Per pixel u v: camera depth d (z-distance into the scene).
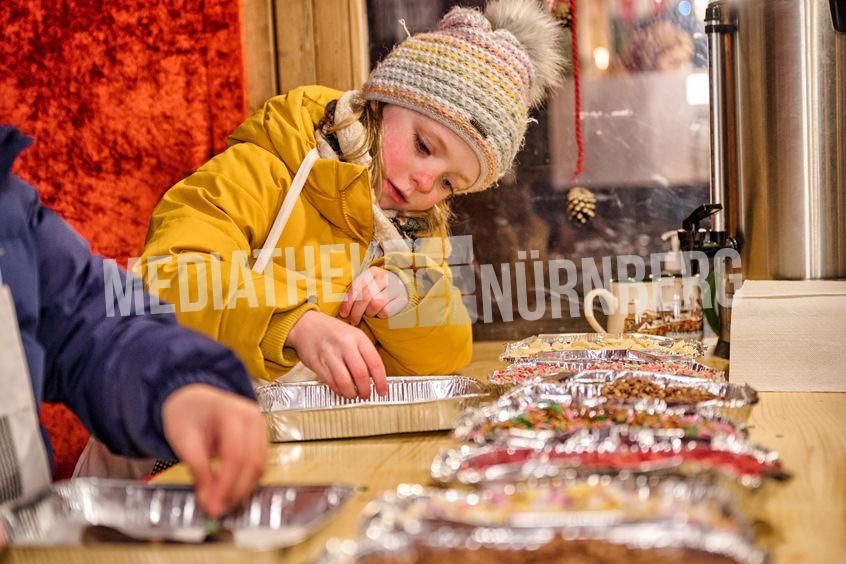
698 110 2.10
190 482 0.78
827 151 1.47
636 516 0.54
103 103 2.00
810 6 1.45
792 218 1.50
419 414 0.98
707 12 1.67
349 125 1.51
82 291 0.81
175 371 0.71
